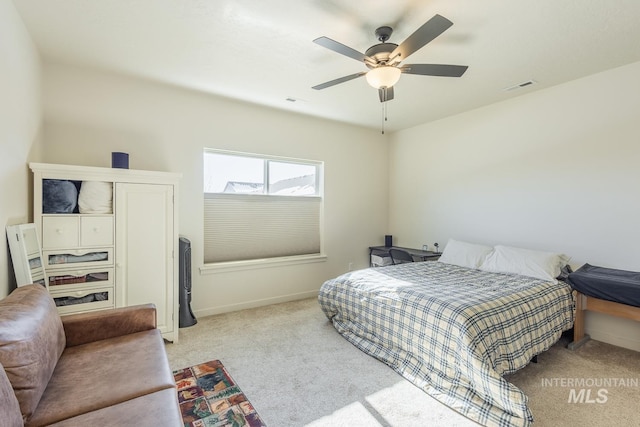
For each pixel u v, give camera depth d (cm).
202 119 350
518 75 295
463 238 412
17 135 208
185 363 246
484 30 220
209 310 359
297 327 321
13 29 196
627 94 276
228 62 272
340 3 192
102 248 258
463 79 303
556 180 323
